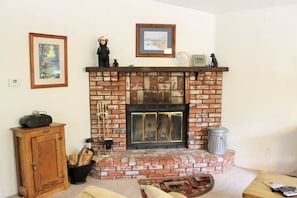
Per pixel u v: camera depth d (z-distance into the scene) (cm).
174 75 432
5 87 315
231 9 411
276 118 395
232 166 421
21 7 324
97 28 403
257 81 405
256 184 253
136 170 377
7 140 320
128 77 423
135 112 431
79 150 404
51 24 356
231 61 426
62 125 336
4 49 312
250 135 418
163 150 427
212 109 437
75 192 333
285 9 374
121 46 418
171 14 427
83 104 405
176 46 432
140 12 419
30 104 341
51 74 361
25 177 310
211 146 411
